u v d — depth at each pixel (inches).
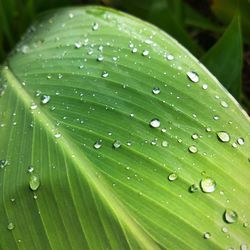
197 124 5.7
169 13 8.8
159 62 6.3
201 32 10.6
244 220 5.2
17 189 5.7
